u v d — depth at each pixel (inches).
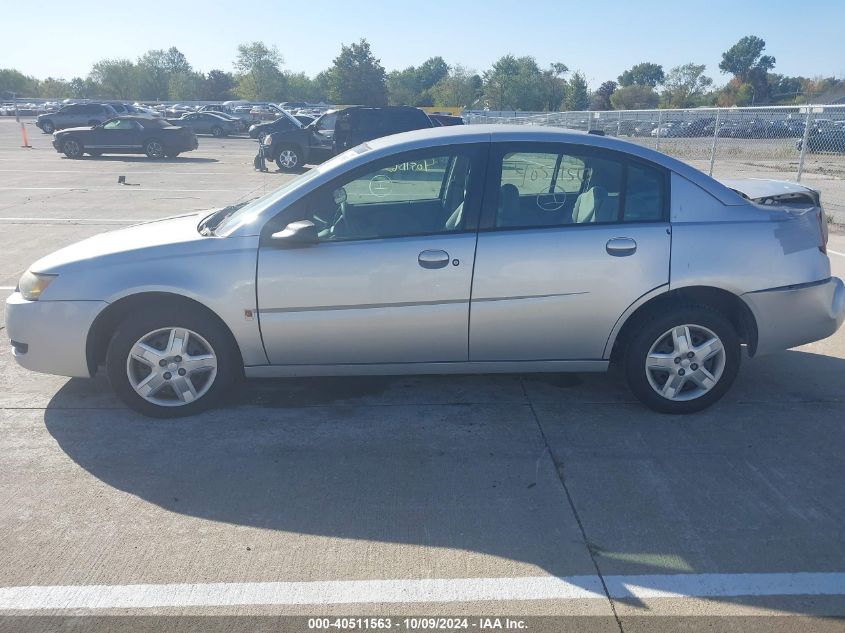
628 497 140.5
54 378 200.8
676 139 844.6
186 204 534.0
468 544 125.8
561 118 987.3
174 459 155.6
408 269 163.8
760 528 130.2
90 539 127.3
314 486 145.0
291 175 775.7
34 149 1114.1
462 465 153.1
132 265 166.7
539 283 164.9
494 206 166.4
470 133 171.8
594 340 170.4
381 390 191.9
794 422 172.7
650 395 173.9
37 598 112.2
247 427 170.6
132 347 168.4
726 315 179.9
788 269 169.5
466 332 168.1
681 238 166.1
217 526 131.4
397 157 169.0
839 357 216.2
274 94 3735.2
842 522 132.3
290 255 164.6
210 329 169.0
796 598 112.3
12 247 365.4
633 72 4101.9
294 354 170.4
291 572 118.6
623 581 116.2
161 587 114.8
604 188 168.9
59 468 151.7
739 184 198.8
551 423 172.6
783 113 586.9
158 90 4200.3
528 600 111.9
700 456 156.6
